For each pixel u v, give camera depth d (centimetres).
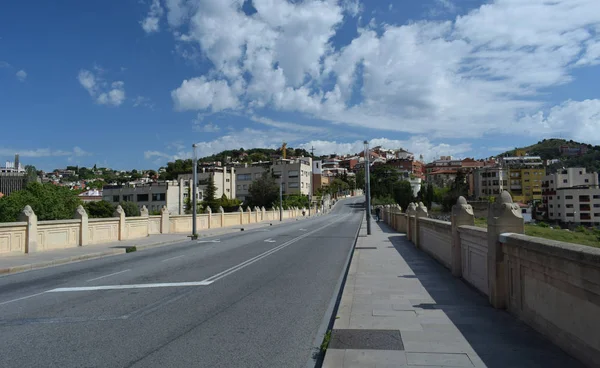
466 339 540
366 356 492
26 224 1820
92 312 793
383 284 984
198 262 1570
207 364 518
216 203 9531
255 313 783
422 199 12144
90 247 2106
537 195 11300
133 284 1100
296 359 536
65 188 5266
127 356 547
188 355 550
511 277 651
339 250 2025
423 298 814
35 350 573
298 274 1270
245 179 12362
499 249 684
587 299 416
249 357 544
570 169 9650
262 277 1212
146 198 10344
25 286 1124
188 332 657
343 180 18112
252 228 4416
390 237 2612
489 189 11475
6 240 1741
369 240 2372
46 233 1950
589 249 416
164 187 10088
